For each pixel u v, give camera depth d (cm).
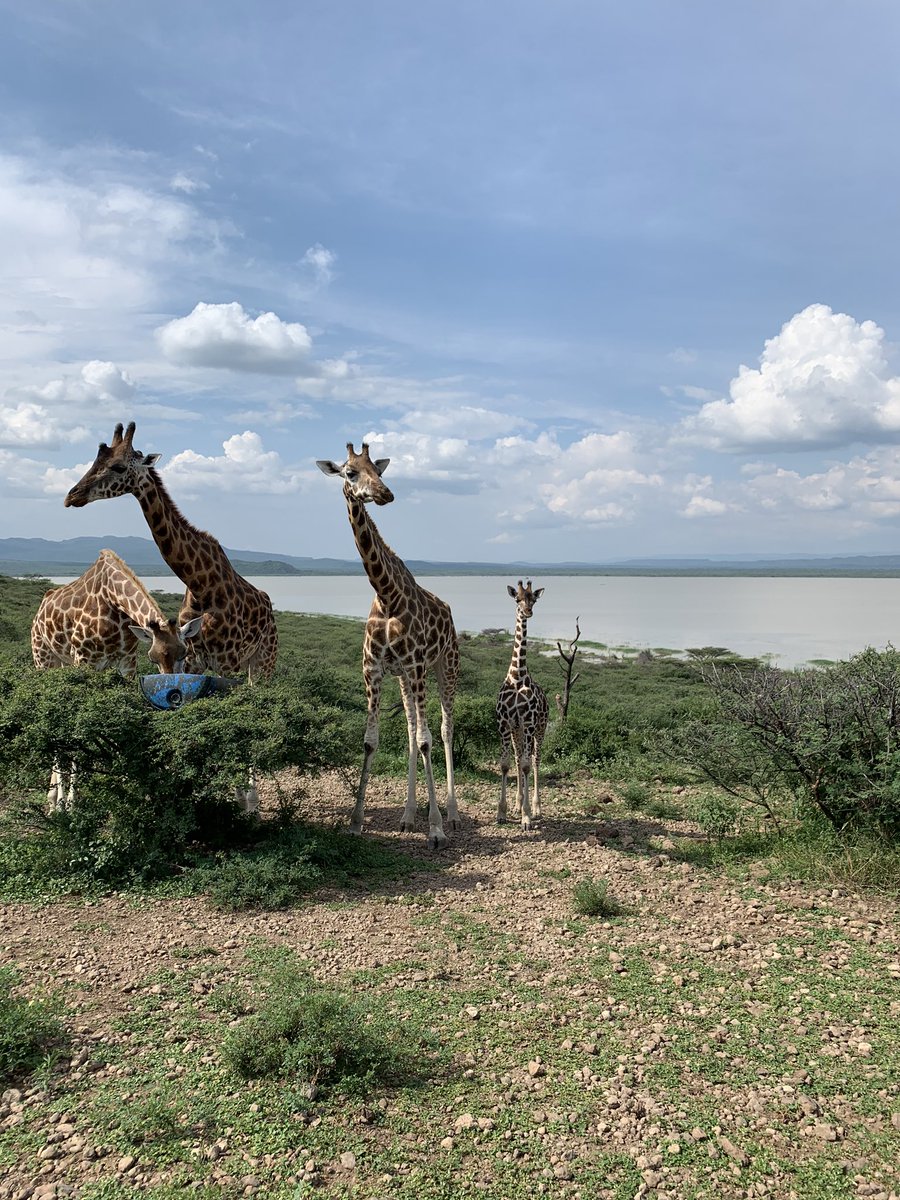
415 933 589
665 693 2761
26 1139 349
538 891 684
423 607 880
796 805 828
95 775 731
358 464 810
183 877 671
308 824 823
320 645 3556
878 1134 360
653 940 578
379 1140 352
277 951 546
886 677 752
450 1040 436
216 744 685
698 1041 437
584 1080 398
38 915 608
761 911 626
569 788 1113
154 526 855
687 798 1038
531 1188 325
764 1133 360
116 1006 468
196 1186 321
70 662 1016
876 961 536
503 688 934
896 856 692
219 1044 421
